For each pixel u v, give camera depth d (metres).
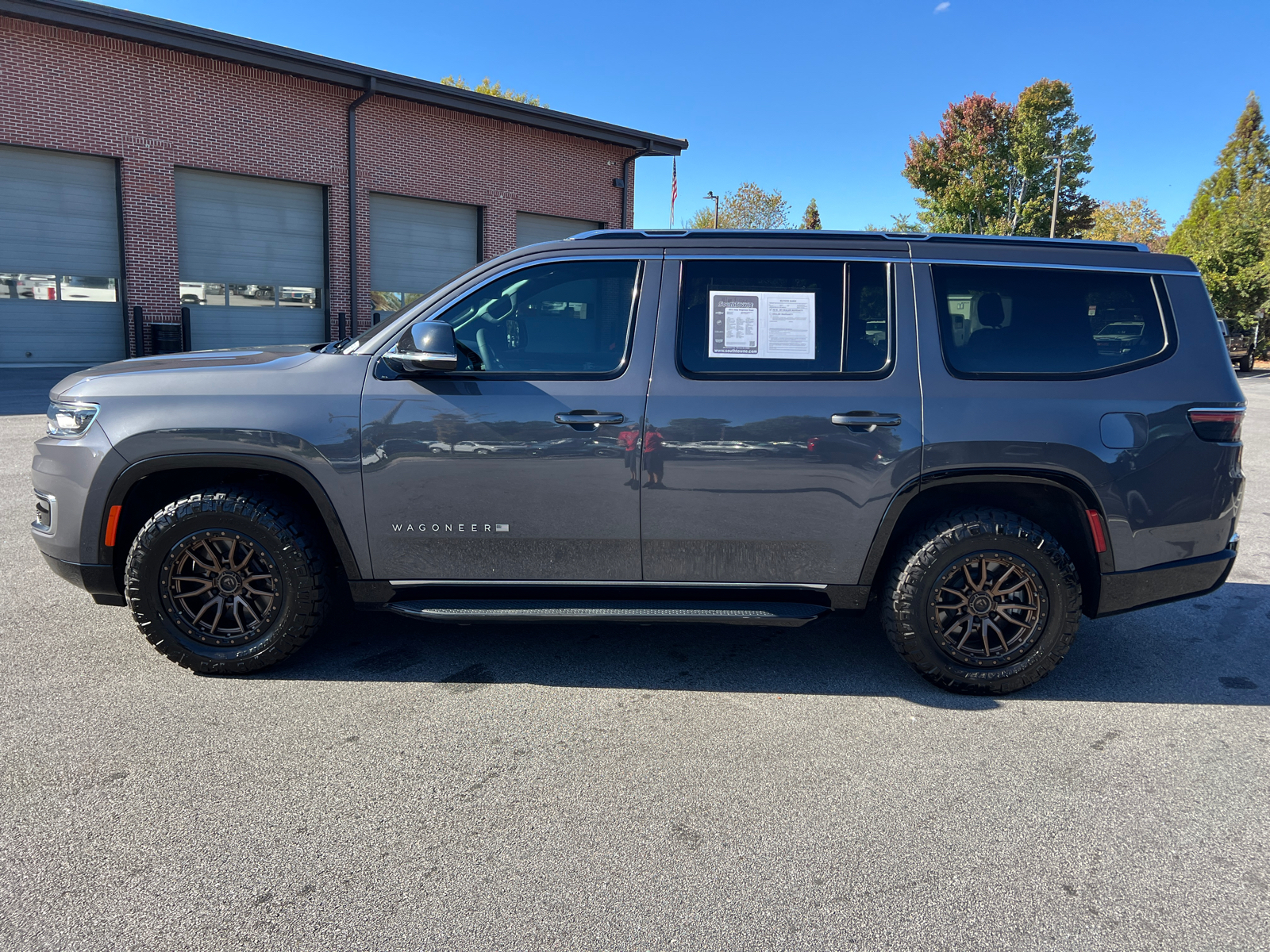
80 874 2.22
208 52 18.70
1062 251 3.47
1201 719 3.29
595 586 3.45
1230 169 48.62
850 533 3.35
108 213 18.78
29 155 17.67
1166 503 3.36
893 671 3.72
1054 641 3.38
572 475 3.32
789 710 3.31
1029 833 2.49
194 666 3.46
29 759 2.80
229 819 2.49
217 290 20.44
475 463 3.32
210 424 3.29
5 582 4.60
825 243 3.43
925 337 3.36
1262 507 7.38
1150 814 2.61
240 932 2.01
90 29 17.33
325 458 3.31
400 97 21.59
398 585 3.45
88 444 3.33
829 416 3.29
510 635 4.07
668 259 3.42
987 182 44.09
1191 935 2.06
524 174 24.84
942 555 3.31
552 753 2.93
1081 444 3.28
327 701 3.29
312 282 21.95
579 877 2.25
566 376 3.35
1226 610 4.66
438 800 2.62
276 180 20.84
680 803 2.63
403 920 2.07
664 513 3.35
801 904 2.15
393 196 22.92
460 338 3.41
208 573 3.41
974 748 3.02
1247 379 26.86
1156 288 3.44
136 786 2.65
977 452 3.28
